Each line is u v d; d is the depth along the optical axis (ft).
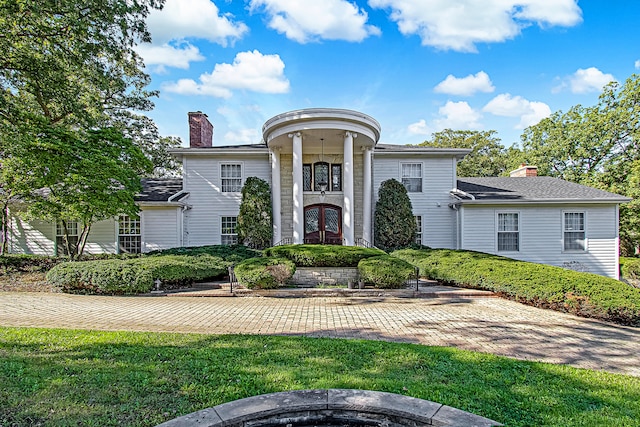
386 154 59.52
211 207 58.49
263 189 55.31
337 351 16.47
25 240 55.21
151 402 11.09
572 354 17.95
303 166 60.03
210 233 58.34
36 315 24.64
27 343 17.11
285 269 34.22
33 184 38.83
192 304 29.58
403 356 15.89
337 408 10.19
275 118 49.32
